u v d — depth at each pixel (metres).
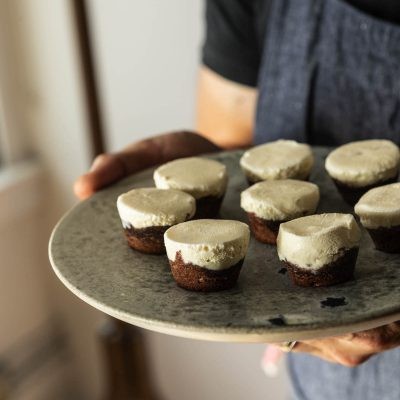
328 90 0.76
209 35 0.85
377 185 0.64
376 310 0.48
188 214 0.60
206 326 0.48
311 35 0.75
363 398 0.78
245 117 0.86
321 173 0.71
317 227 0.54
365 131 0.75
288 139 0.79
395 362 0.74
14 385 1.27
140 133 1.11
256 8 0.81
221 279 0.54
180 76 1.04
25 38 1.14
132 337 1.07
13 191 1.18
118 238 0.62
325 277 0.53
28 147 1.22
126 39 1.06
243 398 1.19
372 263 0.56
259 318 0.49
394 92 0.72
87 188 0.69
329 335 0.48
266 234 0.60
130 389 1.10
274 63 0.79
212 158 0.75
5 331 1.24
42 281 1.30
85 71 0.92
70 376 1.38
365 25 0.72
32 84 1.17
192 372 1.22
